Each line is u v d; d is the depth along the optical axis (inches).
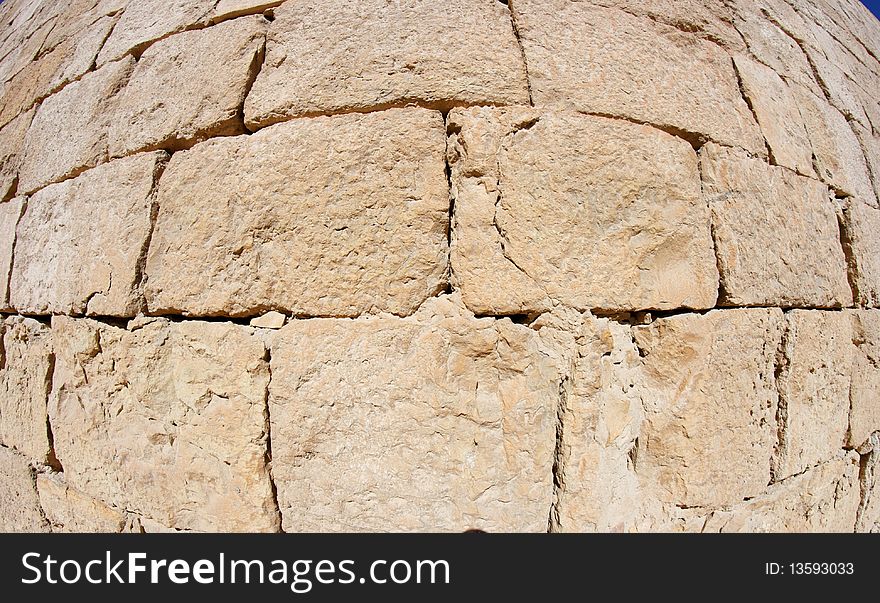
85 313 83.1
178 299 73.7
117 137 84.0
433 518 67.2
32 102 105.0
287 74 73.1
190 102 77.5
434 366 65.5
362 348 66.7
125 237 77.5
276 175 68.6
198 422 73.5
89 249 82.0
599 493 66.9
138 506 79.6
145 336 75.9
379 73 69.5
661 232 69.2
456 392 65.7
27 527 96.9
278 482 70.4
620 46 75.2
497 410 65.8
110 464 82.0
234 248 70.0
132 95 84.7
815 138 95.2
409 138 66.5
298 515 70.5
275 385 69.0
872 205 103.9
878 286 100.6
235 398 70.6
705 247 72.0
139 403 77.7
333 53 71.9
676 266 70.1
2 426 102.0
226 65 76.3
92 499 85.4
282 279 68.2
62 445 88.7
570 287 66.0
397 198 66.2
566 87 69.9
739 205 76.1
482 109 67.5
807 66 103.6
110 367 80.4
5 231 101.0
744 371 75.1
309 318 68.1
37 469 94.4
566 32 73.3
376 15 72.8
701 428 70.2
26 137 102.5
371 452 67.4
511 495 66.5
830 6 131.2
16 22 140.2
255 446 69.9
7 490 100.2
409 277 66.0
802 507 85.5
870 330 97.1
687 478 70.2
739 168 77.2
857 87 116.6
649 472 71.7
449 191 67.3
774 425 80.4
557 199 66.0
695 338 69.9
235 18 80.6
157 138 78.7
